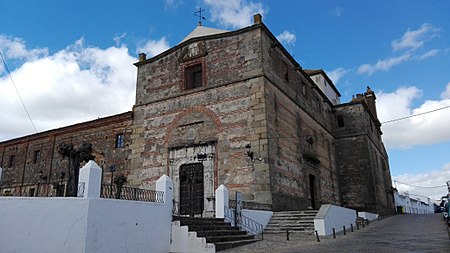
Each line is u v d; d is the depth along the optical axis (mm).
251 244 12656
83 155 12086
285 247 11883
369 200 28047
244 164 18328
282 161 19453
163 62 23422
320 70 33750
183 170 20172
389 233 15258
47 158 27016
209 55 21641
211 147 19594
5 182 28688
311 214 16516
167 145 21203
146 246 10953
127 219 10406
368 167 28922
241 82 19922
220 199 14406
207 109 20500
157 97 22797
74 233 9070
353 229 17797
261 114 18688
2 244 9133
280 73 21984
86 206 9234
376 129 36188
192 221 12789
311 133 25250
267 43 20969
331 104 31500
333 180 28031
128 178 21953
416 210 56781
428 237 13250
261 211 16281
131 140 22969
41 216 9297
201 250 11352
